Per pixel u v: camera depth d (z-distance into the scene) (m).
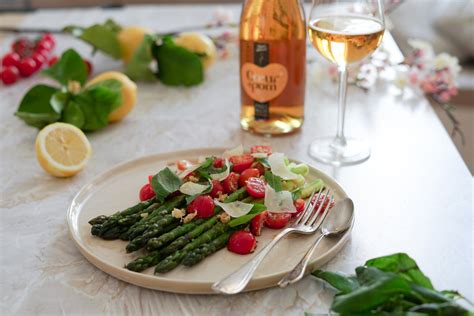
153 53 1.16
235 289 0.63
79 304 0.66
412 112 1.04
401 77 1.11
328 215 0.75
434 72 1.10
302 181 0.80
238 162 0.80
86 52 1.32
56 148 0.87
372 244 0.73
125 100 1.01
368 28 0.83
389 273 0.61
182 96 1.13
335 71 1.14
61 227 0.77
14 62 1.19
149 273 0.67
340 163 0.88
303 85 0.95
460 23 1.92
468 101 1.93
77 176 0.88
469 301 0.62
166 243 0.70
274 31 0.92
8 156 0.94
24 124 1.04
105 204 0.80
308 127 1.00
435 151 0.92
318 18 0.85
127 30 1.20
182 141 0.96
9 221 0.79
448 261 0.70
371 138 0.96
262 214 0.73
